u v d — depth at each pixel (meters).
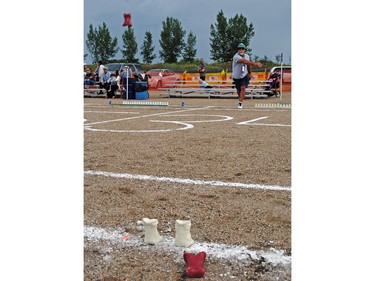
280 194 3.63
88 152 5.46
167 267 2.38
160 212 3.21
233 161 4.94
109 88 20.31
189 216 3.12
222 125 8.48
